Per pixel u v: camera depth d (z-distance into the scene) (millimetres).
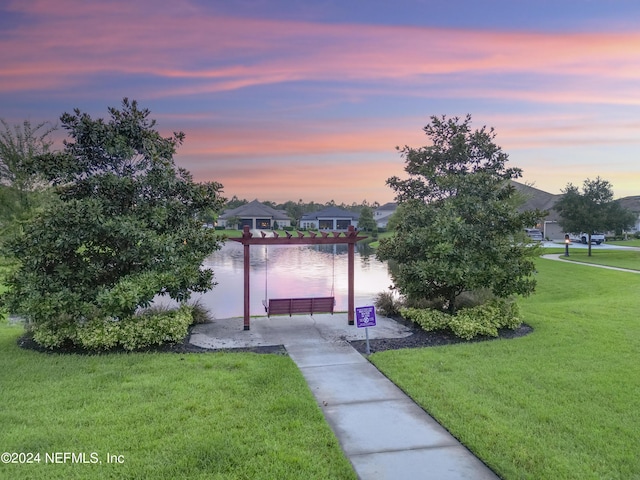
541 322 10102
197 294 18703
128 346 7879
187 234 9148
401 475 3955
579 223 31375
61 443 4387
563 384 6105
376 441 4633
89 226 8148
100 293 7852
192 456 4145
